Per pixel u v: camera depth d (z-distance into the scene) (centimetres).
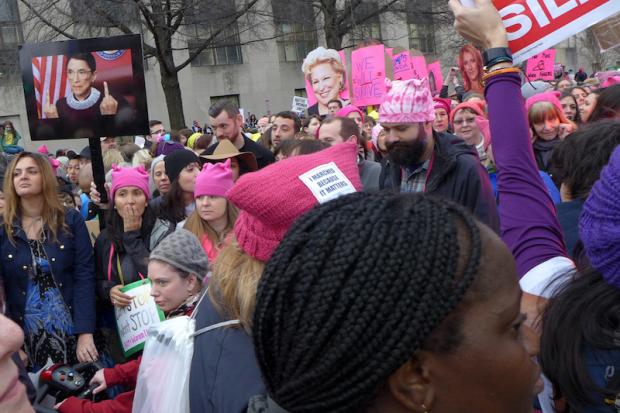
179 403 169
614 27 221
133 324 327
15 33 2317
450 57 3195
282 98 3062
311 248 78
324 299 74
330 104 781
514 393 79
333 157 159
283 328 79
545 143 450
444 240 75
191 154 399
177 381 171
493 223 310
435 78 1061
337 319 73
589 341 110
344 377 74
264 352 84
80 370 311
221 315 157
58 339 334
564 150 186
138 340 324
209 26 2125
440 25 2512
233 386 141
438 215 78
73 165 780
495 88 152
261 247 149
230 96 2977
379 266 73
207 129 2253
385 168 409
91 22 1783
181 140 1066
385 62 852
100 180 397
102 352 357
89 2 1759
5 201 338
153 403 172
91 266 351
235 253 157
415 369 76
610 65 2302
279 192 145
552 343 117
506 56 152
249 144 537
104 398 297
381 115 330
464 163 317
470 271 74
